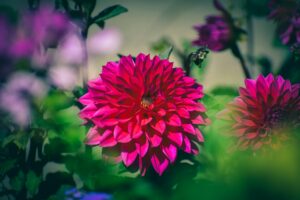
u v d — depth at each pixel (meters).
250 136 0.59
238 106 0.60
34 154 0.66
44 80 0.65
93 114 0.58
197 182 0.60
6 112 0.64
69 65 0.66
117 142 0.58
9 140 0.63
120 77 0.58
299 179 0.39
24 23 0.65
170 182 0.62
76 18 0.66
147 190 0.62
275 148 0.58
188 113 0.58
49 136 0.65
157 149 0.58
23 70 0.65
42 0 0.67
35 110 0.64
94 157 0.67
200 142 0.59
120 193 0.62
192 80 0.59
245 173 0.40
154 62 0.58
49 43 0.66
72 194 0.64
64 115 0.65
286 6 0.75
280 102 0.60
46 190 0.66
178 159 0.62
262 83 0.60
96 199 0.62
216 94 0.71
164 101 0.58
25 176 0.66
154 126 0.57
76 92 0.65
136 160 0.57
